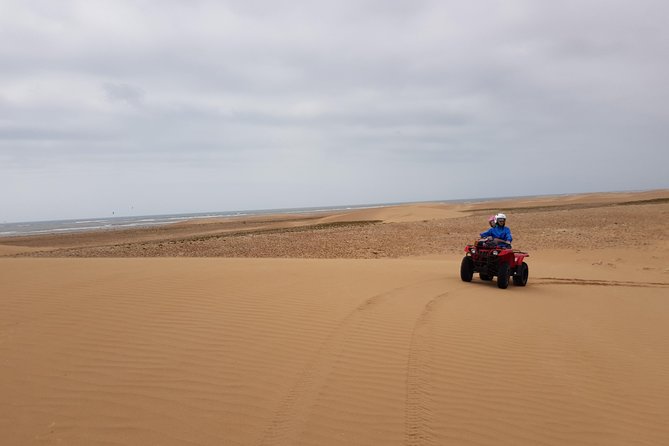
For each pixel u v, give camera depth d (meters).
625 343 6.85
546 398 4.78
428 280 11.30
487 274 11.48
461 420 4.23
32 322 6.25
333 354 5.56
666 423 4.43
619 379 5.40
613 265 17.44
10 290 7.95
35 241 47.28
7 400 4.27
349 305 7.82
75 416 4.04
